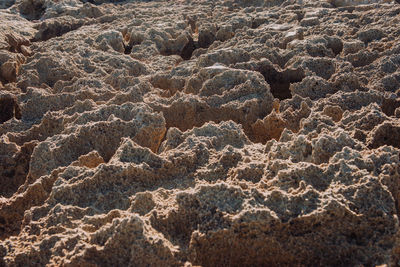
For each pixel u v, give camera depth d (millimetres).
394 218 1620
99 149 2361
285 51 3584
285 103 2783
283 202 1683
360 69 3182
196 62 3537
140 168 1982
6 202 2064
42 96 2914
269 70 3240
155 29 4543
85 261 1597
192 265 1617
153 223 1697
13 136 2602
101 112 2566
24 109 2887
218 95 2846
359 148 1948
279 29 4223
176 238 1696
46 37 5129
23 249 1715
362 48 3533
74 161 2227
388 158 1814
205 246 1658
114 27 5039
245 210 1657
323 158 1936
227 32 4480
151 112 2574
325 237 1635
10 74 3521
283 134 2271
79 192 1935
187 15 5422
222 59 3451
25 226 1849
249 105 2709
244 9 5648
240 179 1918
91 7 6094
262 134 2619
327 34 3992
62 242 1659
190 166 2066
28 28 5277
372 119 2221
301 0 5578
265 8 5602
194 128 2326
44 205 1914
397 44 3385
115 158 2061
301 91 2908
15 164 2432
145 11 5922
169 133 2322
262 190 1786
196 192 1733
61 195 1933
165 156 2100
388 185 1753
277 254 1646
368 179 1689
